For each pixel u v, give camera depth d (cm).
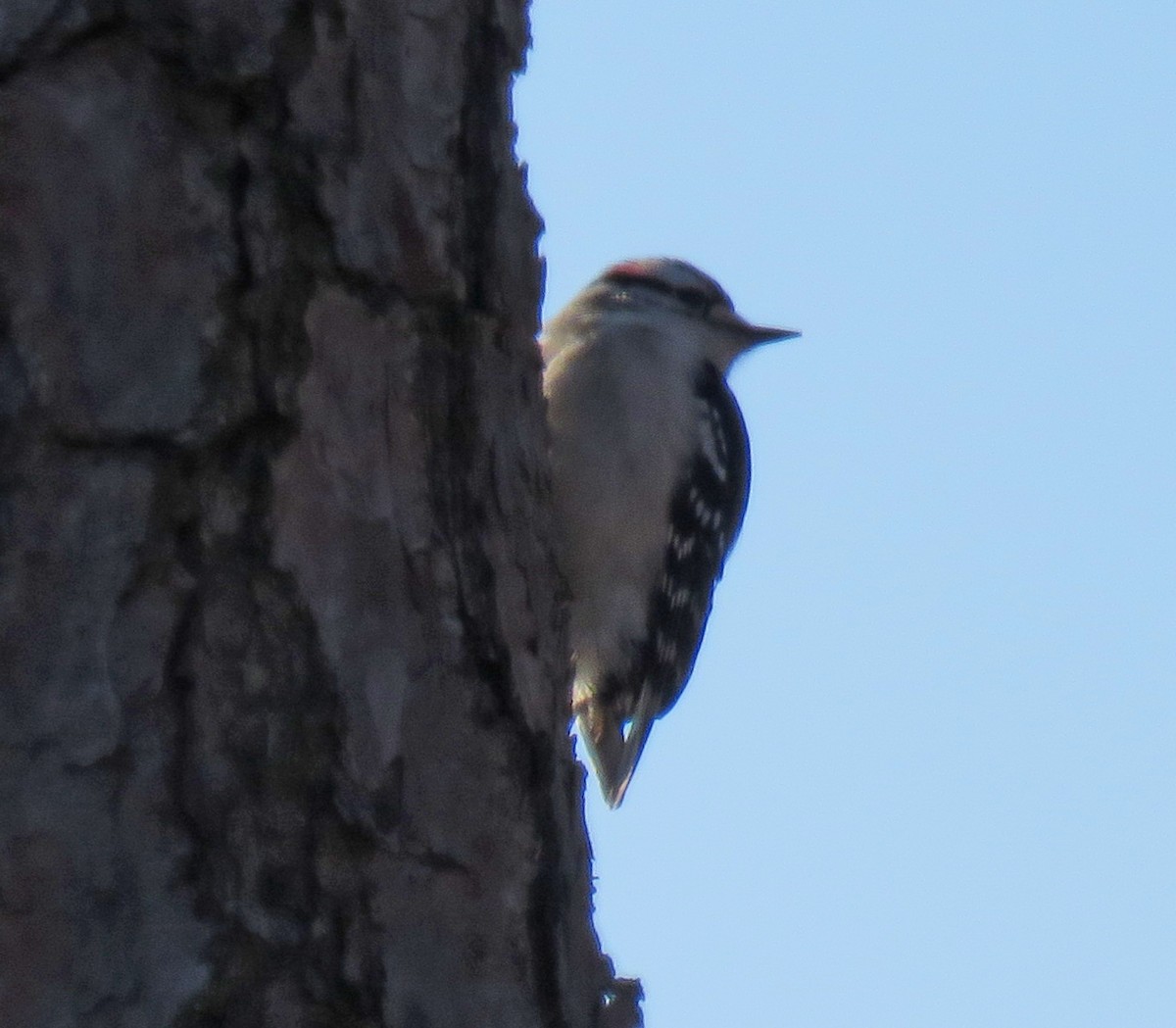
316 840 550
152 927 515
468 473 650
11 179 548
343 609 575
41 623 524
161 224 565
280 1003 530
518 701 640
